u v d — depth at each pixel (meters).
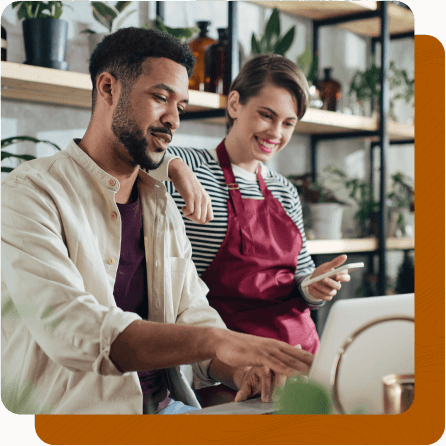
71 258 0.91
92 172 0.98
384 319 0.65
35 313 0.79
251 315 1.43
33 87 1.53
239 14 2.37
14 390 0.91
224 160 1.55
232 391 1.27
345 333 0.65
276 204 1.57
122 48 0.97
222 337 0.74
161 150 1.01
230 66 1.89
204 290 1.22
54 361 0.82
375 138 2.79
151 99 0.97
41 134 1.79
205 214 1.13
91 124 1.02
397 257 2.80
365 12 2.54
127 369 0.77
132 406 0.90
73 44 1.83
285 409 0.71
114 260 0.98
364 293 2.65
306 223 2.35
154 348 0.75
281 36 2.40
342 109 2.85
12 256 0.82
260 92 1.49
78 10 1.84
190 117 2.00
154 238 1.07
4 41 1.48
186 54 1.02
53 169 0.95
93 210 0.97
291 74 1.50
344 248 2.31
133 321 0.77
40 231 0.84
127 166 1.03
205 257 1.46
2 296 0.92
